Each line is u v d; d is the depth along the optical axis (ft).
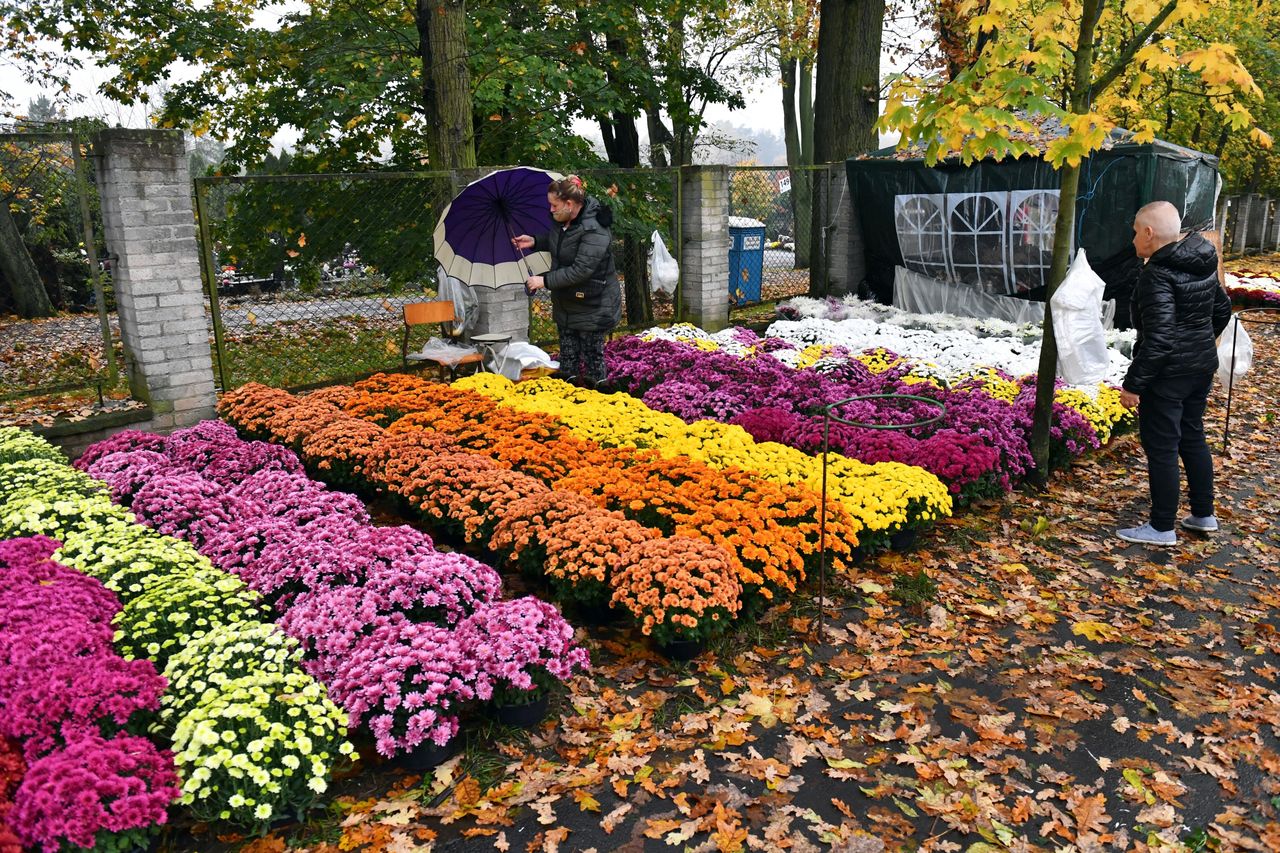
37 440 18.38
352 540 13.58
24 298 52.42
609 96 39.81
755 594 13.88
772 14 72.38
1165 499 17.12
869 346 31.37
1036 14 18.53
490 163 40.68
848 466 17.80
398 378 24.57
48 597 11.00
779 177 47.73
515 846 9.44
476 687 10.59
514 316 28.89
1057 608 14.88
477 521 15.12
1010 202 35.37
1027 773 10.68
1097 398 23.73
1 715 9.11
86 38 40.09
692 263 34.99
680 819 9.86
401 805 9.97
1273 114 66.23
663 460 17.69
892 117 18.03
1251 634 13.98
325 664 10.83
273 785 8.73
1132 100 19.86
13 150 32.32
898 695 12.34
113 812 8.14
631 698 12.13
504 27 38.58
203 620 10.97
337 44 35.35
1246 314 48.29
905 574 15.99
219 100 42.57
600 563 13.05
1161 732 11.51
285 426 20.25
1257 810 10.05
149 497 15.17
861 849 9.41
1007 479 19.25
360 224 29.43
